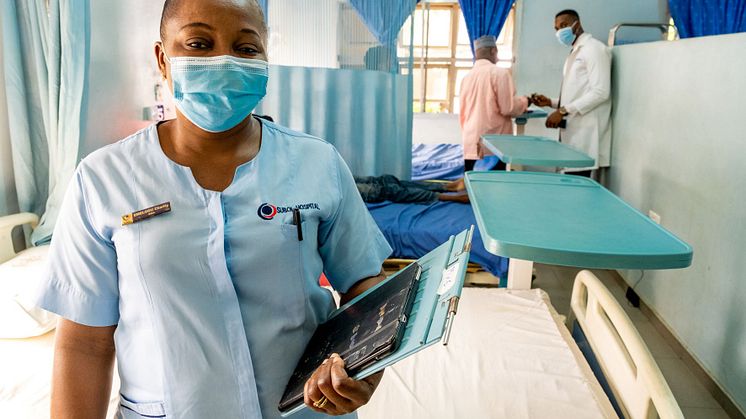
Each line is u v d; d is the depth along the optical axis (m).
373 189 3.47
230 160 0.77
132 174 0.73
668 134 2.85
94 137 2.68
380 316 0.70
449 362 1.62
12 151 2.58
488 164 4.36
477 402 1.44
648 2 4.74
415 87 5.47
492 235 1.19
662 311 2.85
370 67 3.57
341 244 0.87
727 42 2.25
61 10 2.37
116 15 2.73
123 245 0.71
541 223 1.30
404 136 3.76
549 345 1.71
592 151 3.82
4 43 2.43
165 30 0.73
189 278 0.71
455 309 0.59
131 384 0.76
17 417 1.41
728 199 2.21
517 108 4.07
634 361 1.26
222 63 0.71
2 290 1.86
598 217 1.38
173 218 0.71
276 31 3.41
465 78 4.12
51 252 0.75
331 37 3.47
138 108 2.94
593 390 1.48
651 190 3.08
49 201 2.52
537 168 4.42
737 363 2.11
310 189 0.78
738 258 2.12
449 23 5.29
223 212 0.73
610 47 3.90
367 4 3.45
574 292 1.87
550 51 4.93
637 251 1.09
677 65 2.75
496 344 1.71
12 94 2.48
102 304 0.75
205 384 0.72
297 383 0.72
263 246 0.73
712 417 2.18
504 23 4.78
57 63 2.45
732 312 2.16
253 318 0.74
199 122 0.73
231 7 0.72
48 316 1.83
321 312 0.85
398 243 2.96
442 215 3.16
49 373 1.61
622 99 3.62
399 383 1.53
